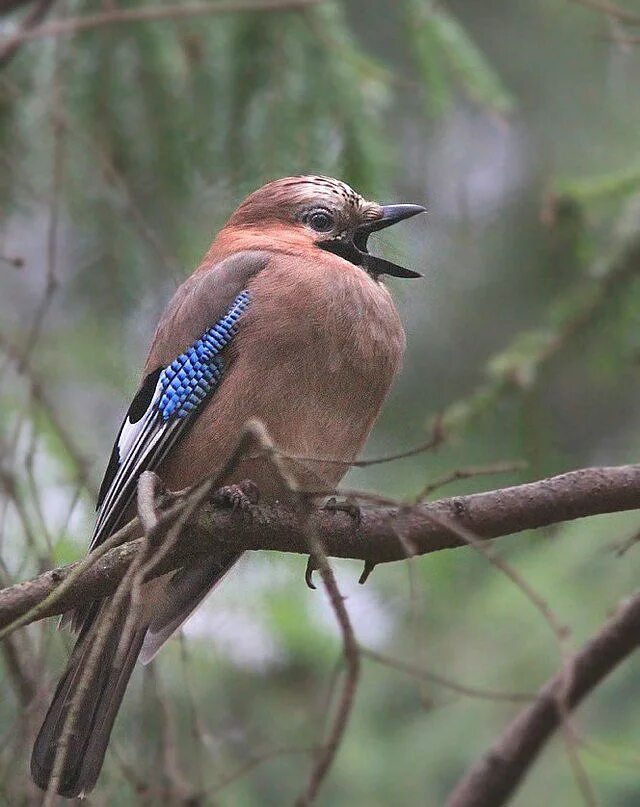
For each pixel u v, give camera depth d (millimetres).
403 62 12008
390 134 11125
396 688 11078
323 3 9836
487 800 8320
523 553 10773
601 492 7070
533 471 10008
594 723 10539
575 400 12625
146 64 9891
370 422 8281
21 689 7609
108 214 10047
